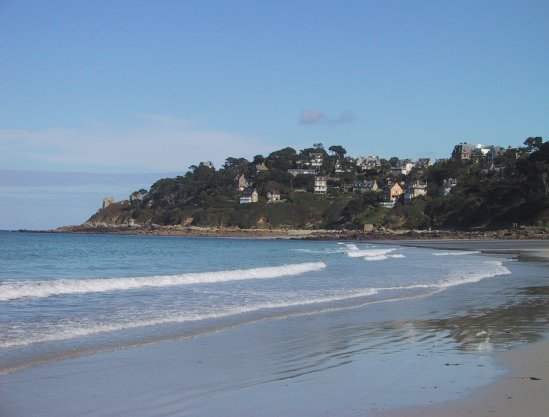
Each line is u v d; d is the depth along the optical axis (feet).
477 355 31.07
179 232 473.67
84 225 600.39
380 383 25.21
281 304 51.83
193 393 23.77
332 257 141.59
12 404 22.03
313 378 26.27
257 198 543.39
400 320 43.65
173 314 44.68
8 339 33.68
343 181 589.73
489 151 583.17
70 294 55.72
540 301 55.62
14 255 138.82
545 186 349.00
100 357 30.14
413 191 486.79
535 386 24.26
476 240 285.02
